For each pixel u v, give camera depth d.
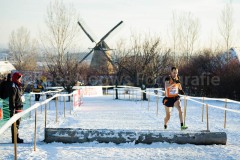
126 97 37.34
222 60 36.66
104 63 47.12
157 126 13.71
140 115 18.41
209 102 29.41
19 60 68.56
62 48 34.91
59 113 19.64
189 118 17.06
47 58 35.28
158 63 36.06
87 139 9.61
